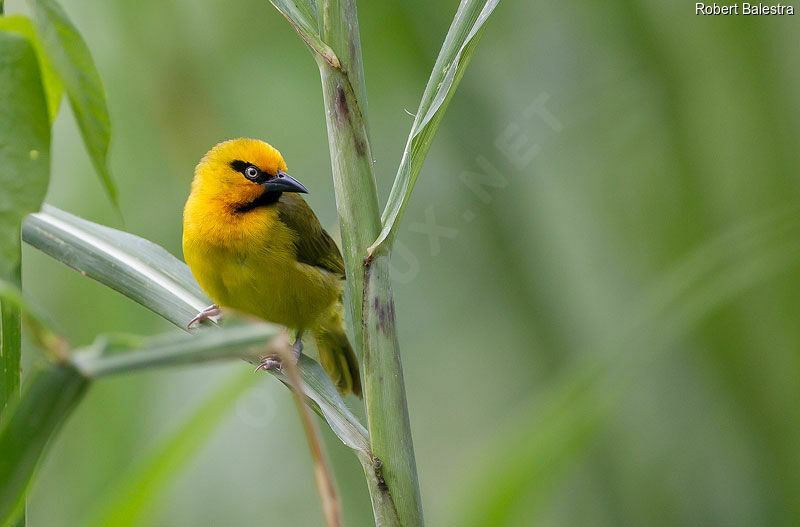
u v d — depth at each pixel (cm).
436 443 543
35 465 317
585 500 532
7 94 337
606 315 536
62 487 532
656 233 536
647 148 536
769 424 533
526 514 517
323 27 512
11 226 330
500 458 517
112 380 532
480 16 492
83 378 317
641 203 536
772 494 532
